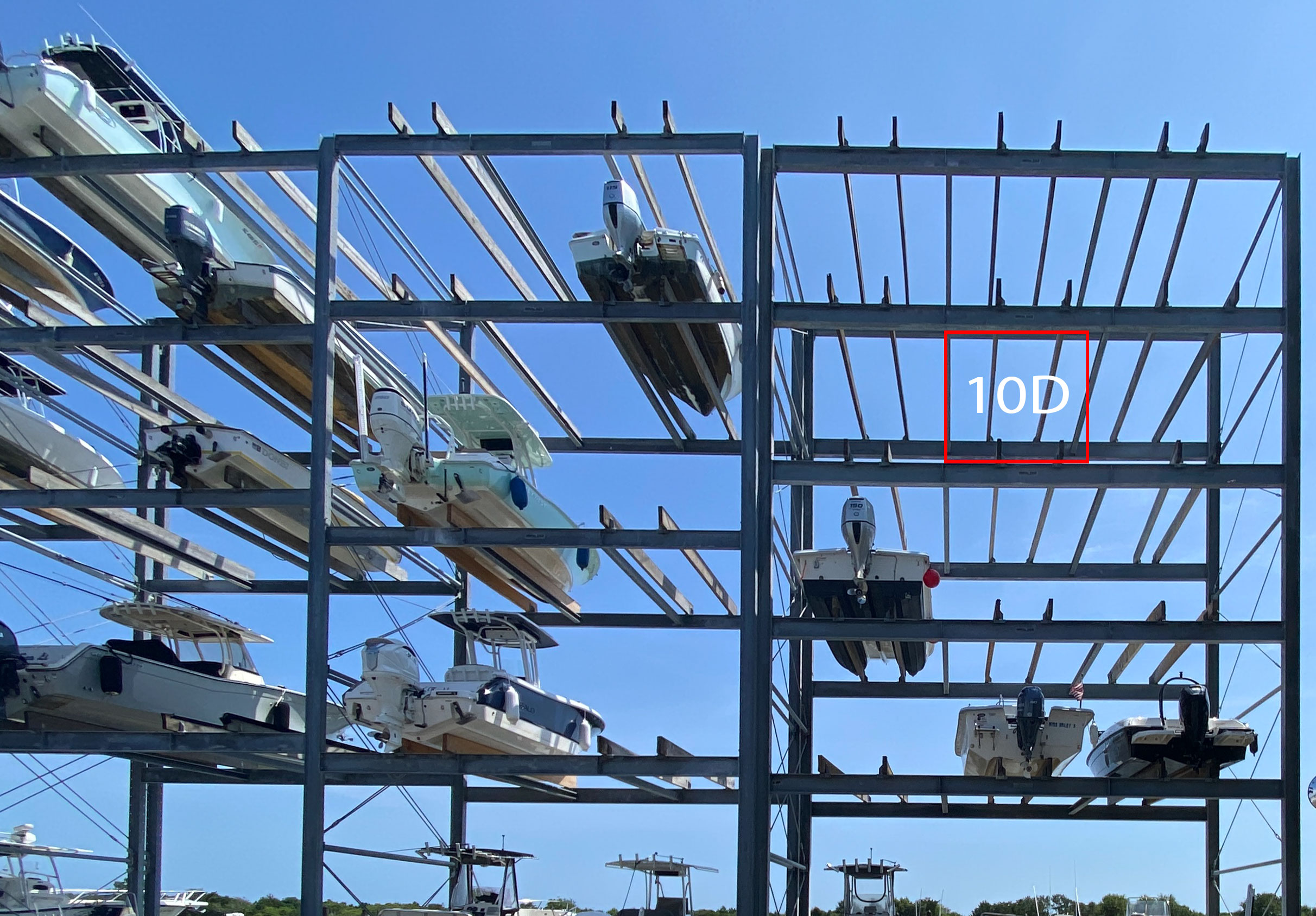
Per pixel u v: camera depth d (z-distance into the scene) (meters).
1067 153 17.22
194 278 17.72
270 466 18.61
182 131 19.55
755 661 16.62
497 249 18.55
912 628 17.06
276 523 20.78
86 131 17.55
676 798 22.67
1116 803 22.77
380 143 17.38
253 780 23.38
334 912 41.22
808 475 17.16
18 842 21.12
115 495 17.19
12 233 17.69
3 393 18.94
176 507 17.20
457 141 17.23
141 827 23.27
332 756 16.48
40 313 18.34
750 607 16.62
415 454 17.30
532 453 20.66
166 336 17.48
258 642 19.61
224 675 18.98
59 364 17.84
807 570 18.56
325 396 17.12
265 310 18.41
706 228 18.80
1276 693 18.19
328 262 17.30
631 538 16.84
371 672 17.20
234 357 19.62
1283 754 16.92
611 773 16.36
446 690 17.25
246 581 21.31
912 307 17.33
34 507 17.16
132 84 19.45
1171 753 18.41
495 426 19.72
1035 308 17.33
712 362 20.45
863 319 17.30
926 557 18.19
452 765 16.47
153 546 19.00
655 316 17.27
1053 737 18.12
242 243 20.41
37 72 16.84
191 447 18.16
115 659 17.23
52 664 16.73
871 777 16.83
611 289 18.16
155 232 19.33
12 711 17.00
